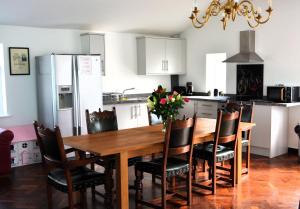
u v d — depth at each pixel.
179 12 6.57
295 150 6.06
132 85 7.35
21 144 5.36
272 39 6.25
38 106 6.03
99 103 5.96
